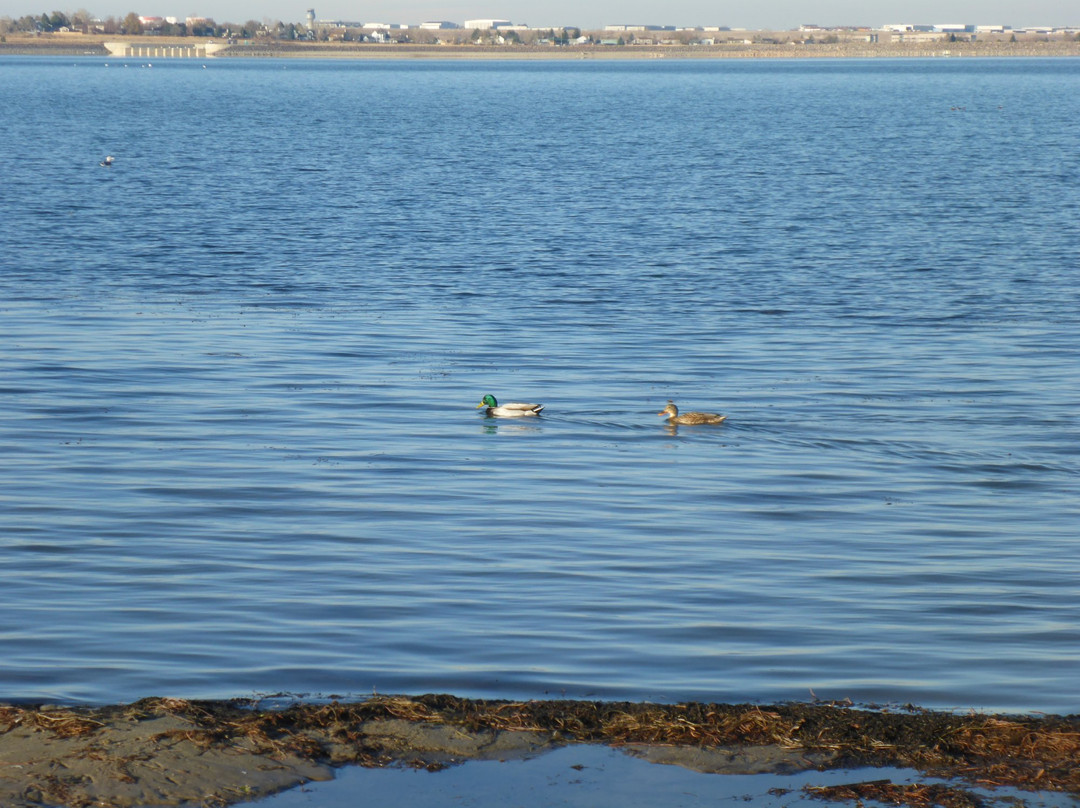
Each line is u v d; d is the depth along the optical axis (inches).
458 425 999.0
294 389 1101.7
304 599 629.3
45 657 550.6
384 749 466.3
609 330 1357.0
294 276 1669.5
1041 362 1206.3
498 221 2225.6
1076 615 619.2
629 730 480.4
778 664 552.7
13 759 443.2
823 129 4788.4
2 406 1024.2
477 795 436.5
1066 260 1793.8
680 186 2817.4
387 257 1834.4
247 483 839.7
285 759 454.0
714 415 995.9
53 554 695.1
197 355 1213.7
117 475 851.4
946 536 750.5
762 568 689.0
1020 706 510.9
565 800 433.7
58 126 4665.4
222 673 535.5
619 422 1010.7
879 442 954.7
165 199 2474.2
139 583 650.8
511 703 499.5
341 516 773.9
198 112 5792.3
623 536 743.7
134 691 516.1
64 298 1480.1
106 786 428.1
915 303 1501.0
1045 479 868.6
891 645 576.7
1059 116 5452.8
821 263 1791.3
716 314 1441.9
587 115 5802.2
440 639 577.6
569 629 592.4
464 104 6801.2
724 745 471.8
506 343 1293.1
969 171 3112.7
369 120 5349.4
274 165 3277.6
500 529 753.6
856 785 440.5
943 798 430.6
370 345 1274.6
